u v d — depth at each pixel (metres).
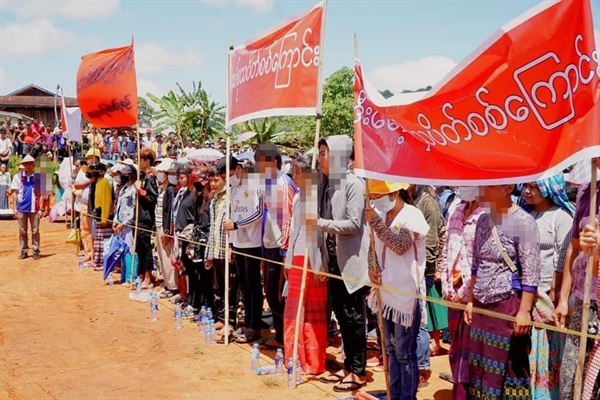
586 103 3.50
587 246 3.66
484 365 4.52
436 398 5.75
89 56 10.34
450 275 5.04
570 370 4.34
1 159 24.81
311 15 5.86
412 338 5.01
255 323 7.59
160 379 6.29
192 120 26.80
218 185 7.91
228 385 6.10
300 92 5.96
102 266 12.22
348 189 5.63
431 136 4.17
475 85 3.90
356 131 4.67
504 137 3.85
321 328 6.31
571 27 3.53
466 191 4.88
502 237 4.40
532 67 3.67
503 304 4.41
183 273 9.27
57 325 8.38
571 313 4.55
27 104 40.62
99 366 6.72
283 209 7.09
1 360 6.94
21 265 12.78
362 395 5.53
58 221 19.47
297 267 6.05
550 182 5.17
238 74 6.95
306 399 5.70
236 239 7.50
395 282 4.99
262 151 6.99
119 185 11.59
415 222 4.91
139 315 8.87
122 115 10.13
